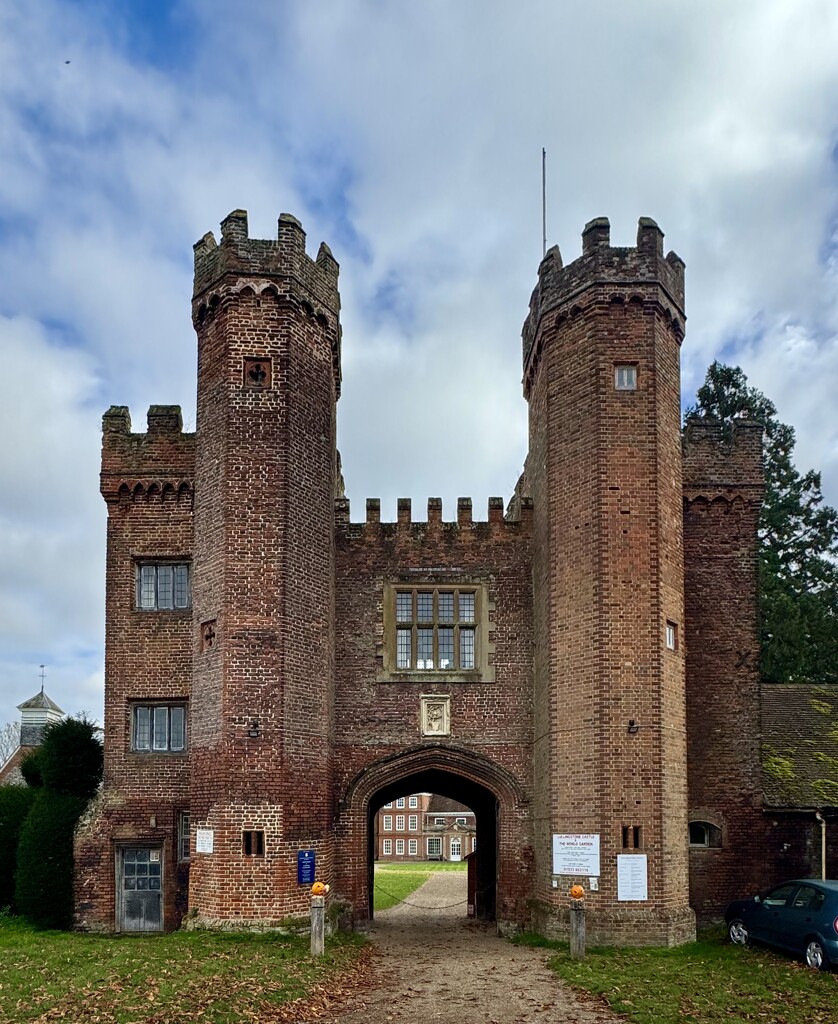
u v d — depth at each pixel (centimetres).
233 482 1888
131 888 2064
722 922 2050
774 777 2175
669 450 1959
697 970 1459
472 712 2136
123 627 2152
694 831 2122
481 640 2177
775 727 2384
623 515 1869
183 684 2119
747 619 2188
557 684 1898
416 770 2116
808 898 1562
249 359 1938
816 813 2081
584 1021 1159
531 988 1373
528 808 2081
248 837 1758
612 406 1911
